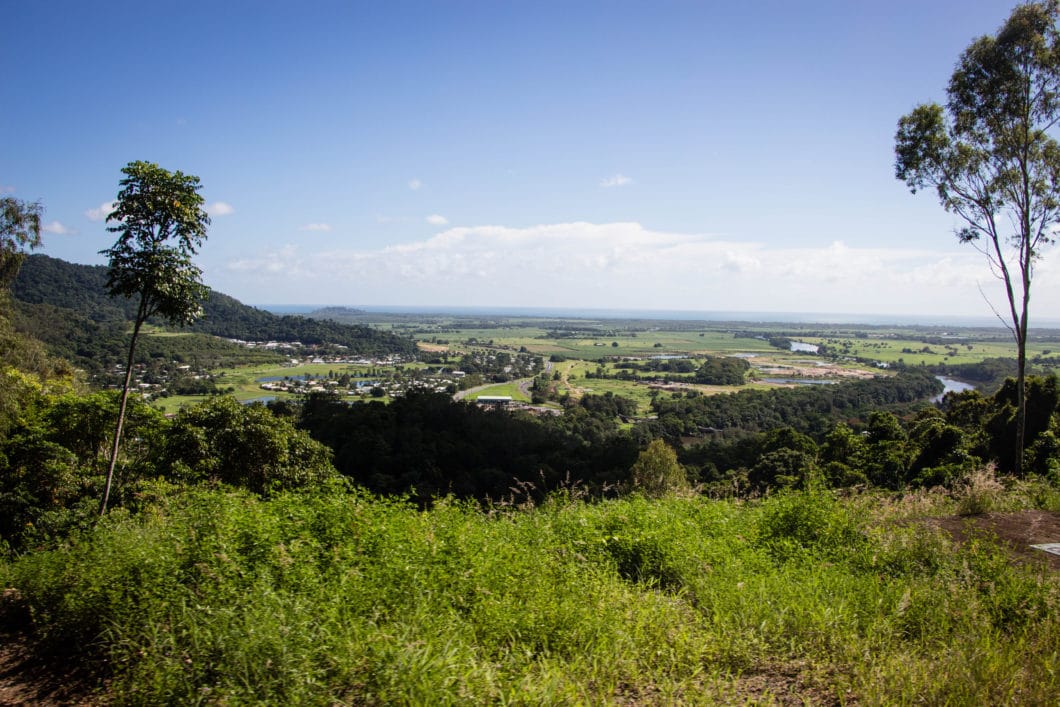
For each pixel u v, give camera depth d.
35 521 11.33
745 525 6.70
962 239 16.69
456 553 4.69
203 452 16.44
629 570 5.40
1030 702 3.19
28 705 3.68
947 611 4.35
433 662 3.18
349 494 6.04
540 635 3.88
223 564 4.39
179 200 8.82
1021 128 15.34
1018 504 8.19
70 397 16.94
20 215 21.36
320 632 3.51
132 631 3.95
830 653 3.88
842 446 22.36
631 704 3.23
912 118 16.62
